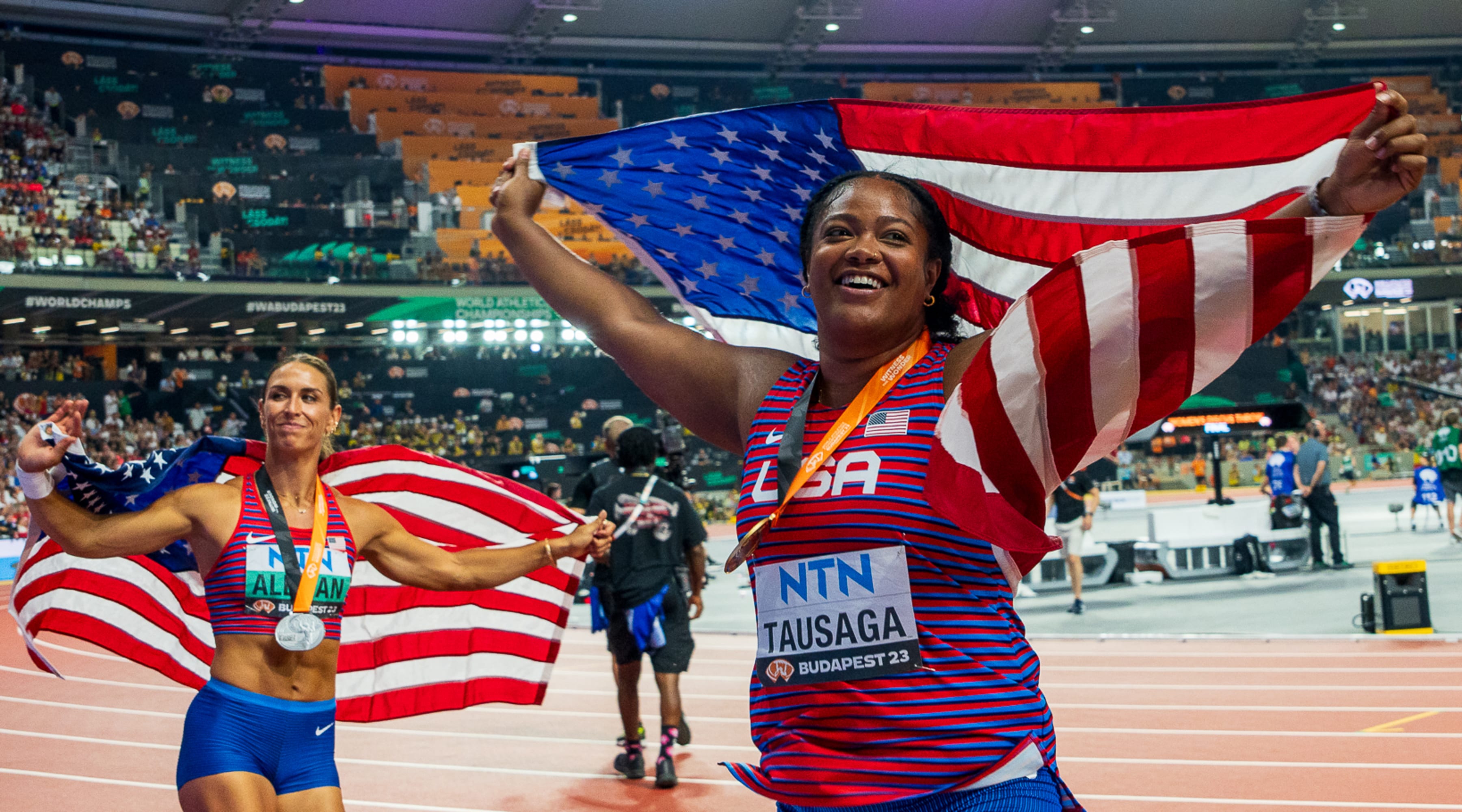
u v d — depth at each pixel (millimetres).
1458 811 5285
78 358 33188
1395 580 10016
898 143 2477
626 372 2488
